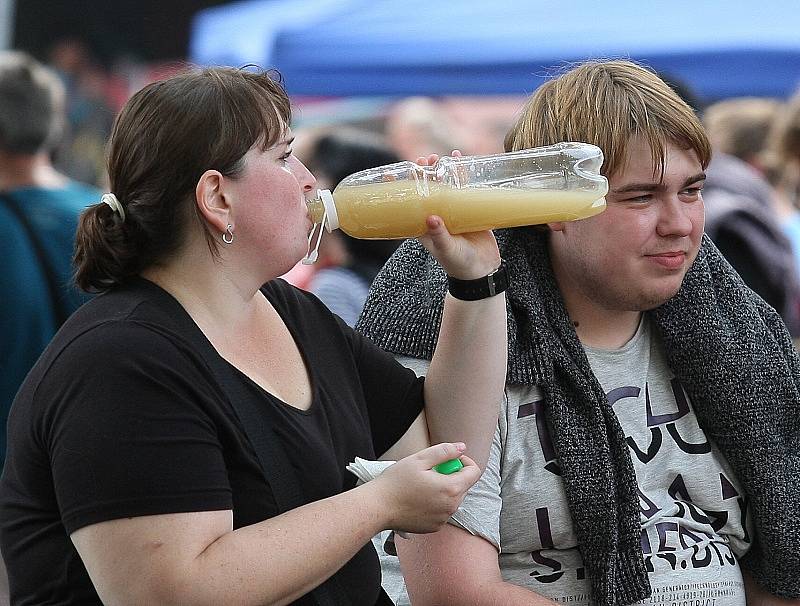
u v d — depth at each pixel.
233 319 5.70
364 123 16.69
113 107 17.62
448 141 16.48
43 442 5.23
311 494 5.58
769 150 14.77
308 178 5.98
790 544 7.16
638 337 7.30
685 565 6.94
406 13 16.86
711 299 7.26
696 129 6.67
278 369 5.88
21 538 5.40
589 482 6.74
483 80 16.56
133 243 5.58
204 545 5.05
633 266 6.76
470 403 6.47
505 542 6.93
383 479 5.50
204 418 5.23
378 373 6.55
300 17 17.03
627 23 16.39
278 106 5.68
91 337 5.21
